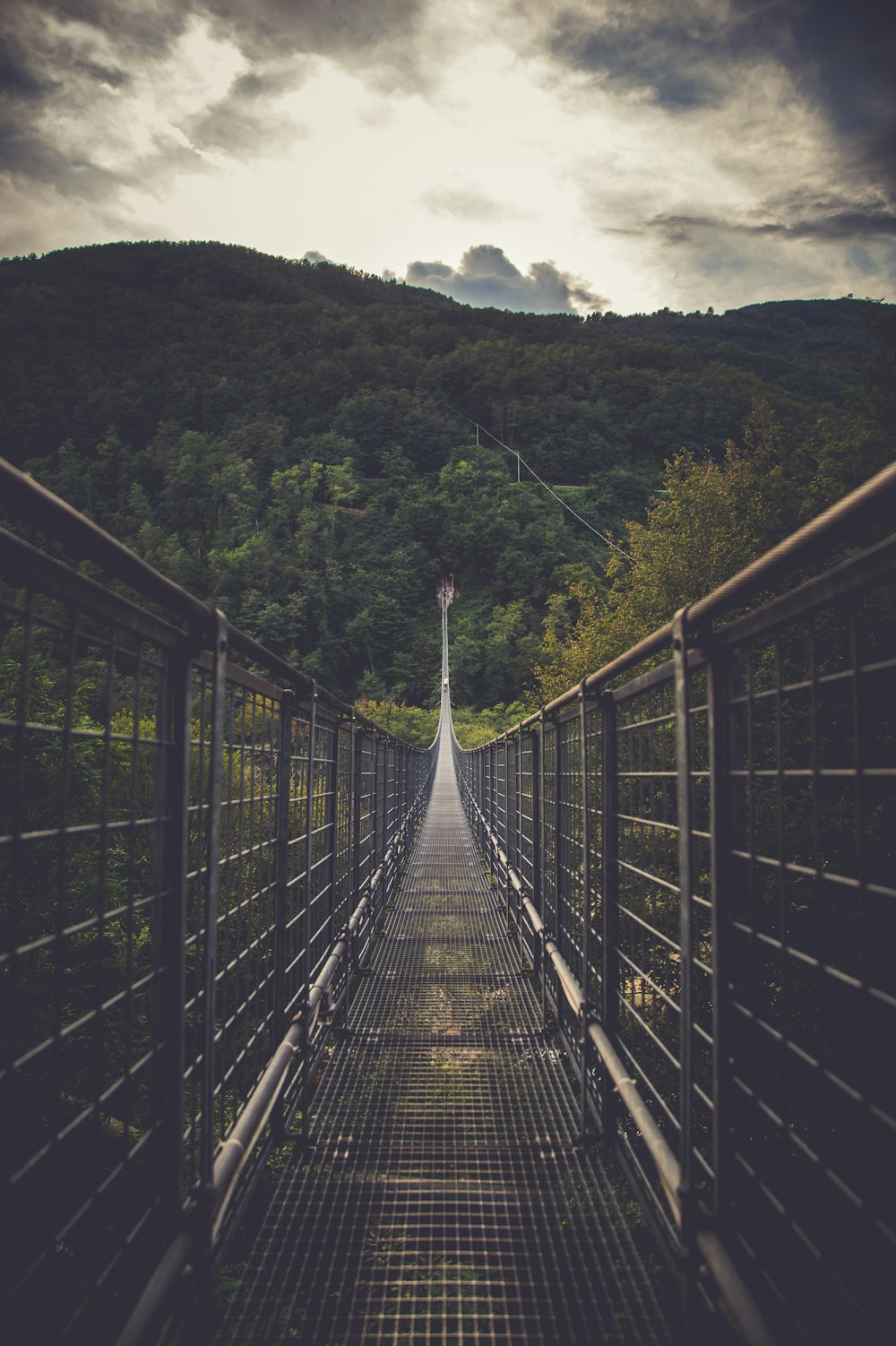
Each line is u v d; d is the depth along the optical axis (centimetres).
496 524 12319
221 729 194
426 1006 491
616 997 293
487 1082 372
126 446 11338
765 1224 170
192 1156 183
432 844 1391
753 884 159
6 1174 142
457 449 14238
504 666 10356
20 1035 548
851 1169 160
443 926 723
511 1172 287
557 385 15888
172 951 173
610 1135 291
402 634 10888
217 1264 206
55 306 16212
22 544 104
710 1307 179
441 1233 247
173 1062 172
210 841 191
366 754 649
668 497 2097
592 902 353
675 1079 335
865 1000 117
